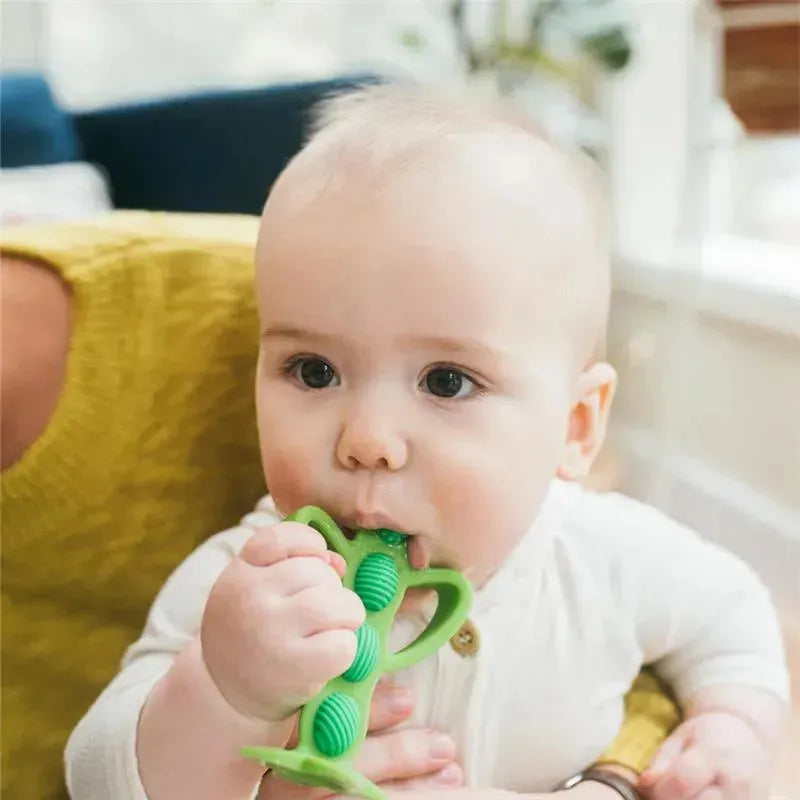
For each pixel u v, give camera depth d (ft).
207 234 2.64
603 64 5.98
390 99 2.34
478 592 2.19
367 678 1.80
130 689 2.06
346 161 2.00
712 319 5.44
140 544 2.44
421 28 6.91
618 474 5.60
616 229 6.19
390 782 2.02
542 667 2.23
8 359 2.28
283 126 6.27
